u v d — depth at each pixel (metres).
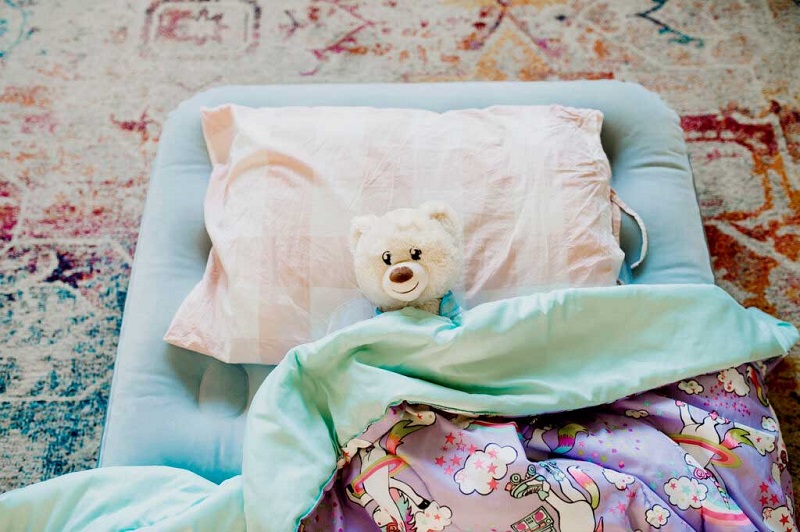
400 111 1.13
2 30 1.58
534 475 0.83
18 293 1.34
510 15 1.58
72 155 1.47
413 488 0.85
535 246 1.01
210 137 1.17
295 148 1.08
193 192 1.15
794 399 1.21
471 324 0.90
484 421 0.90
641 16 1.57
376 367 0.91
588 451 0.88
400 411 0.89
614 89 1.22
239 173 1.08
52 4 1.59
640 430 0.90
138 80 1.54
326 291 1.01
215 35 1.58
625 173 1.17
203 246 1.13
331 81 1.54
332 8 1.59
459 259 0.93
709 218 1.37
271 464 0.85
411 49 1.56
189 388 1.03
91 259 1.37
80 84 1.53
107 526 0.85
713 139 1.44
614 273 1.02
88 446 1.23
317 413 0.92
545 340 0.94
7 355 1.29
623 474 0.85
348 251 1.01
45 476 1.21
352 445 0.89
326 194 1.03
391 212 0.93
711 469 0.88
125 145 1.48
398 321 0.91
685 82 1.50
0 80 1.53
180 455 0.96
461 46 1.56
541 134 1.09
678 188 1.13
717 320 0.96
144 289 1.07
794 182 1.39
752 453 0.89
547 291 1.00
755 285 1.31
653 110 1.19
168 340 1.02
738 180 1.40
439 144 1.08
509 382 0.92
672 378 0.93
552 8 1.58
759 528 0.87
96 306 1.34
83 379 1.28
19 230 1.40
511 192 1.04
